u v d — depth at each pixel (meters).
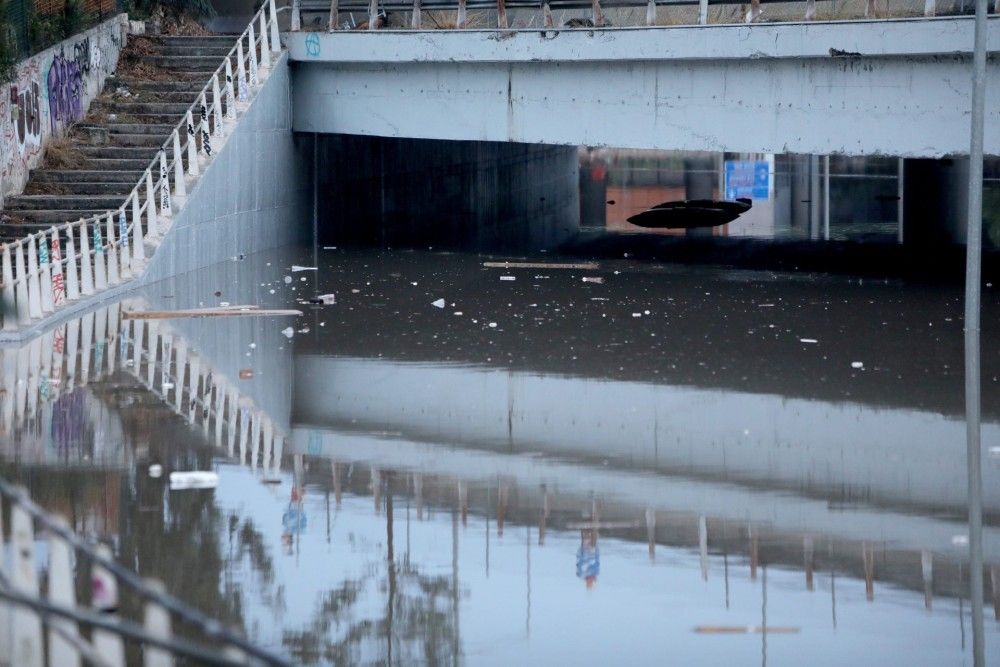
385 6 79.00
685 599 26.69
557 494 33.41
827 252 81.25
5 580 19.11
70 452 35.78
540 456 36.72
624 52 69.00
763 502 32.66
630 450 37.31
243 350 50.34
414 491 33.50
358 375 46.41
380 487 33.78
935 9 62.78
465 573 27.89
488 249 84.12
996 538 29.69
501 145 110.25
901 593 26.81
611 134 71.50
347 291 65.06
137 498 32.00
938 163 89.75
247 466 35.12
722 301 62.12
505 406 42.28
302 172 83.12
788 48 64.19
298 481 34.03
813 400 42.75
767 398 43.06
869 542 29.69
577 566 28.52
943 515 31.36
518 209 113.81
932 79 61.72
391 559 28.73
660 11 72.69
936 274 71.25
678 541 30.00
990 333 53.19
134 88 82.25
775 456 36.56
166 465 34.94
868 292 64.81
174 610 14.88
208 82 74.38
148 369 46.41
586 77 71.75
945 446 37.16
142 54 85.69
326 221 86.25
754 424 39.97
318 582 27.23
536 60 72.19
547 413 41.34
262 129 77.25
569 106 72.56
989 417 40.03
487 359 49.31
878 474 34.66
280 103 79.56
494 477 34.78
